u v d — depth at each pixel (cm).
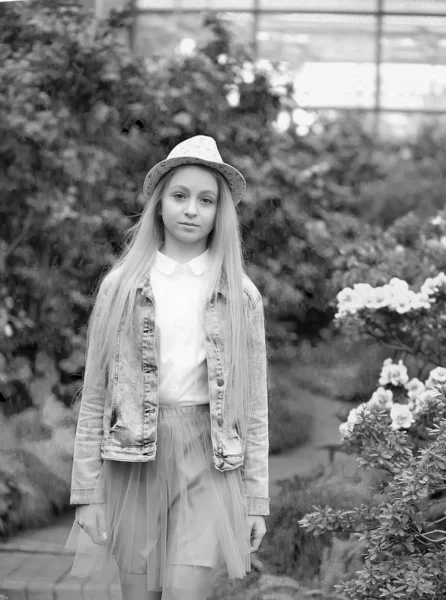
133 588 234
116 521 229
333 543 343
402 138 951
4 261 475
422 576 248
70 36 476
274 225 524
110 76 475
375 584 257
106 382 233
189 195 236
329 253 535
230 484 230
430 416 348
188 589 223
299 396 565
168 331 230
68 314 479
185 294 235
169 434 229
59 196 474
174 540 225
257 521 238
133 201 488
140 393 226
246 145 523
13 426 434
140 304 229
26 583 344
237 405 230
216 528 225
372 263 464
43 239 481
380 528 262
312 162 598
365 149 853
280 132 549
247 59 529
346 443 352
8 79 465
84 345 476
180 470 227
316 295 553
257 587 328
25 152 465
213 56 526
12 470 409
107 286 237
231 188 247
